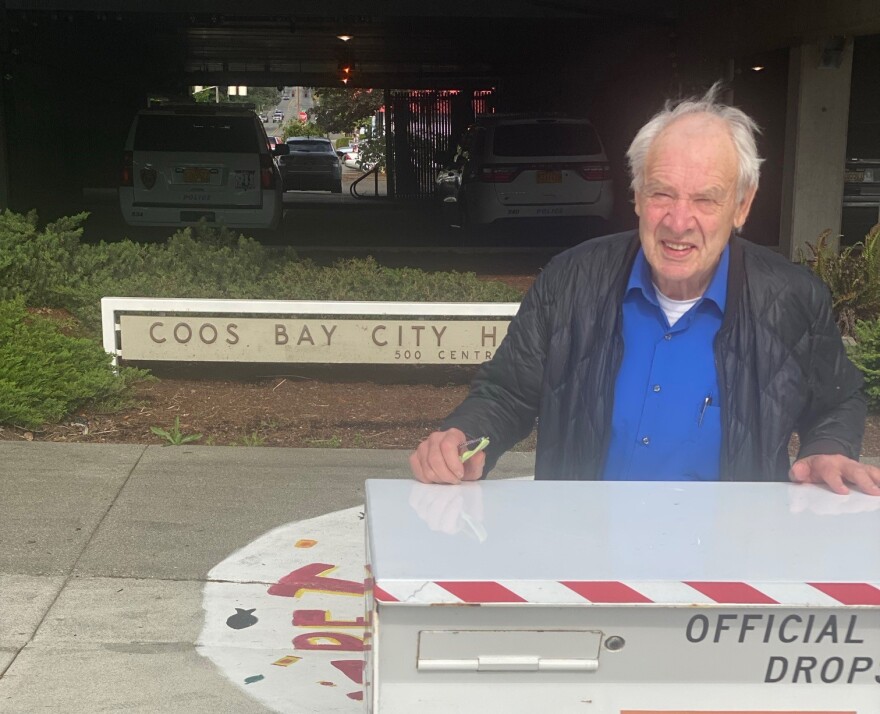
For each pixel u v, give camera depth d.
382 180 44.31
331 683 3.46
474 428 2.69
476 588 1.76
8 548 4.43
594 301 2.75
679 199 2.54
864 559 1.93
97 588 4.11
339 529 4.78
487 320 6.61
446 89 28.12
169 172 13.62
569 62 21.44
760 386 2.68
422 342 6.62
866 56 13.30
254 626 3.85
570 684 1.83
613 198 14.52
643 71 16.84
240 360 6.65
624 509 2.21
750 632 1.83
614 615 1.80
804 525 2.12
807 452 2.63
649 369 2.73
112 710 3.26
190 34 21.12
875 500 2.33
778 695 1.86
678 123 2.58
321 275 8.37
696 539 2.02
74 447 5.76
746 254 2.74
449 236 16.70
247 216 13.77
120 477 5.33
